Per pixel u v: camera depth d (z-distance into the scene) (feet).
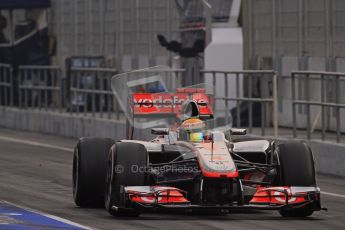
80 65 381.40
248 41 305.12
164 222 138.72
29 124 363.35
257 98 264.52
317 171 225.97
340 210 158.71
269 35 298.56
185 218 143.33
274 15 296.10
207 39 291.38
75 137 330.34
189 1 311.88
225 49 299.58
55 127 344.49
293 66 287.69
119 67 363.15
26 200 166.40
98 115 328.90
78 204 157.28
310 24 281.95
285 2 291.79
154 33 343.05
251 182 145.07
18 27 406.62
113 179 139.95
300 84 257.34
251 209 138.82
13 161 243.19
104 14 370.94
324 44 276.41
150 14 344.69
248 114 267.80
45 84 353.51
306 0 283.18
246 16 305.73
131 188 136.98
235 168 136.87
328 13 274.16
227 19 303.27
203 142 146.20
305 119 267.18
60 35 397.19
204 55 299.38
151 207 135.74
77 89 328.08
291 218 145.38
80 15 384.68
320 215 150.92
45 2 397.60
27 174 211.82
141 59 350.84
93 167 153.58
